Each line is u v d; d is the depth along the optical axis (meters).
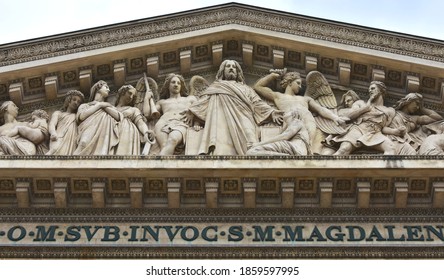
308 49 32.06
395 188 28.08
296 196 28.36
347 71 31.78
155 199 28.41
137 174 27.98
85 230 27.86
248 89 31.22
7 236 27.70
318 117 30.61
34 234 27.78
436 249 27.55
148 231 27.84
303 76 32.34
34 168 27.81
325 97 31.38
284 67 32.53
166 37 32.03
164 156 28.17
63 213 28.22
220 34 32.44
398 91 31.70
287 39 32.03
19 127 29.64
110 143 29.36
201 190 28.27
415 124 30.72
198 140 29.70
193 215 28.17
